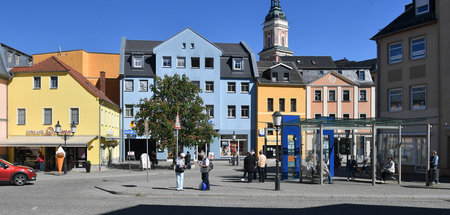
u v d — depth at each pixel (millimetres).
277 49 114125
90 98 37500
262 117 52719
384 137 24922
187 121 36344
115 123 47219
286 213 12758
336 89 57719
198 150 51094
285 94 53781
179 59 51281
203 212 12891
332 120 20656
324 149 23938
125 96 50344
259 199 16000
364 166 25609
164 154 50219
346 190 18375
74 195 17391
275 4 118875
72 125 31516
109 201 15367
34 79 38156
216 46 51781
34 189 20000
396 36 31281
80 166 36500
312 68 62031
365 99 58969
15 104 38094
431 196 16250
